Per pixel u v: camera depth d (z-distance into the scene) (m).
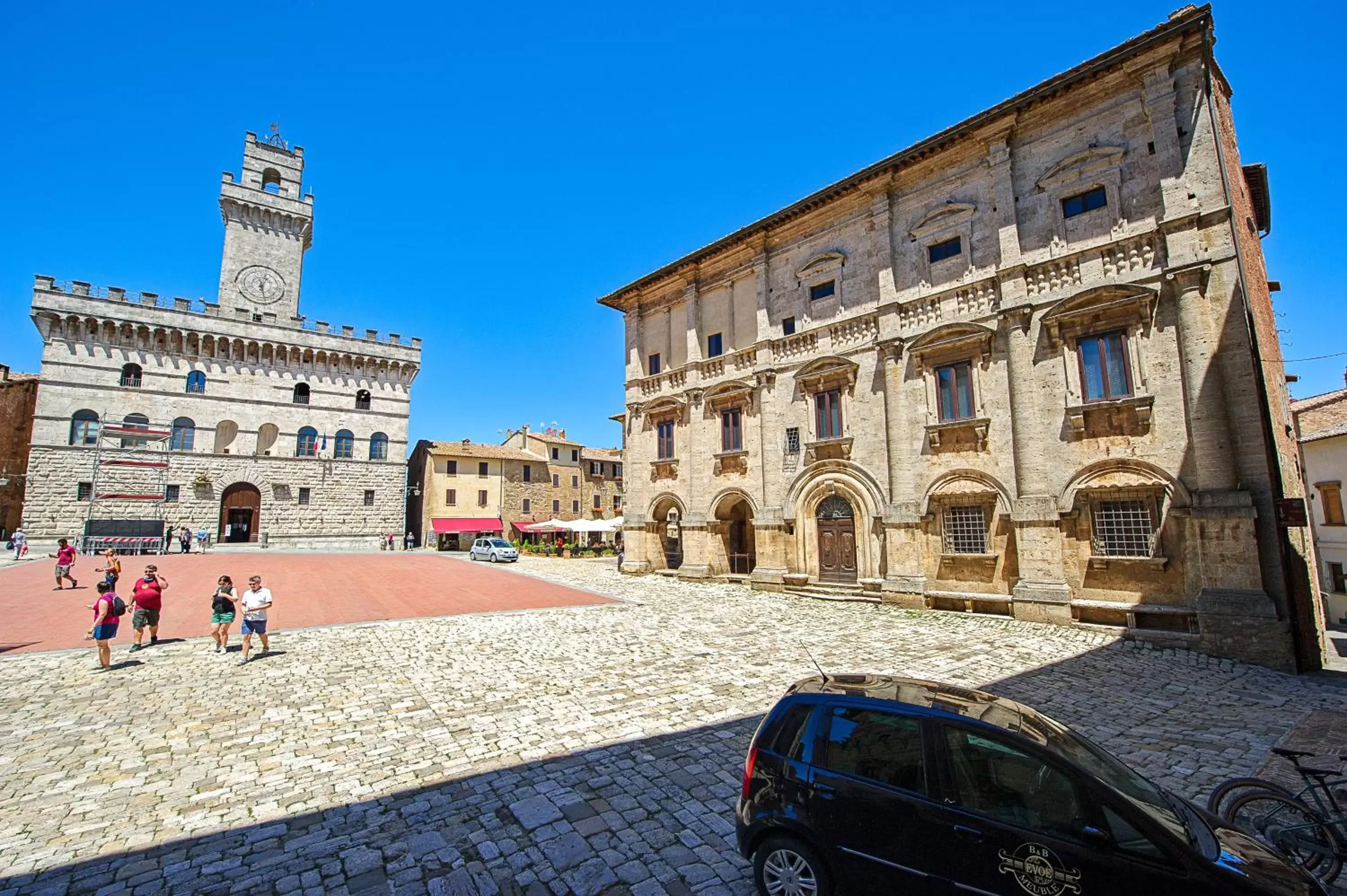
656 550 32.97
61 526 45.22
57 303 46.28
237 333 52.84
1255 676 13.39
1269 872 4.23
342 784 7.93
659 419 33.09
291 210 59.62
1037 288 19.77
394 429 59.88
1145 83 17.94
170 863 6.12
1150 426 17.05
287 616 19.84
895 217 24.09
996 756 4.82
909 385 22.66
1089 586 17.98
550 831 6.80
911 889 4.63
